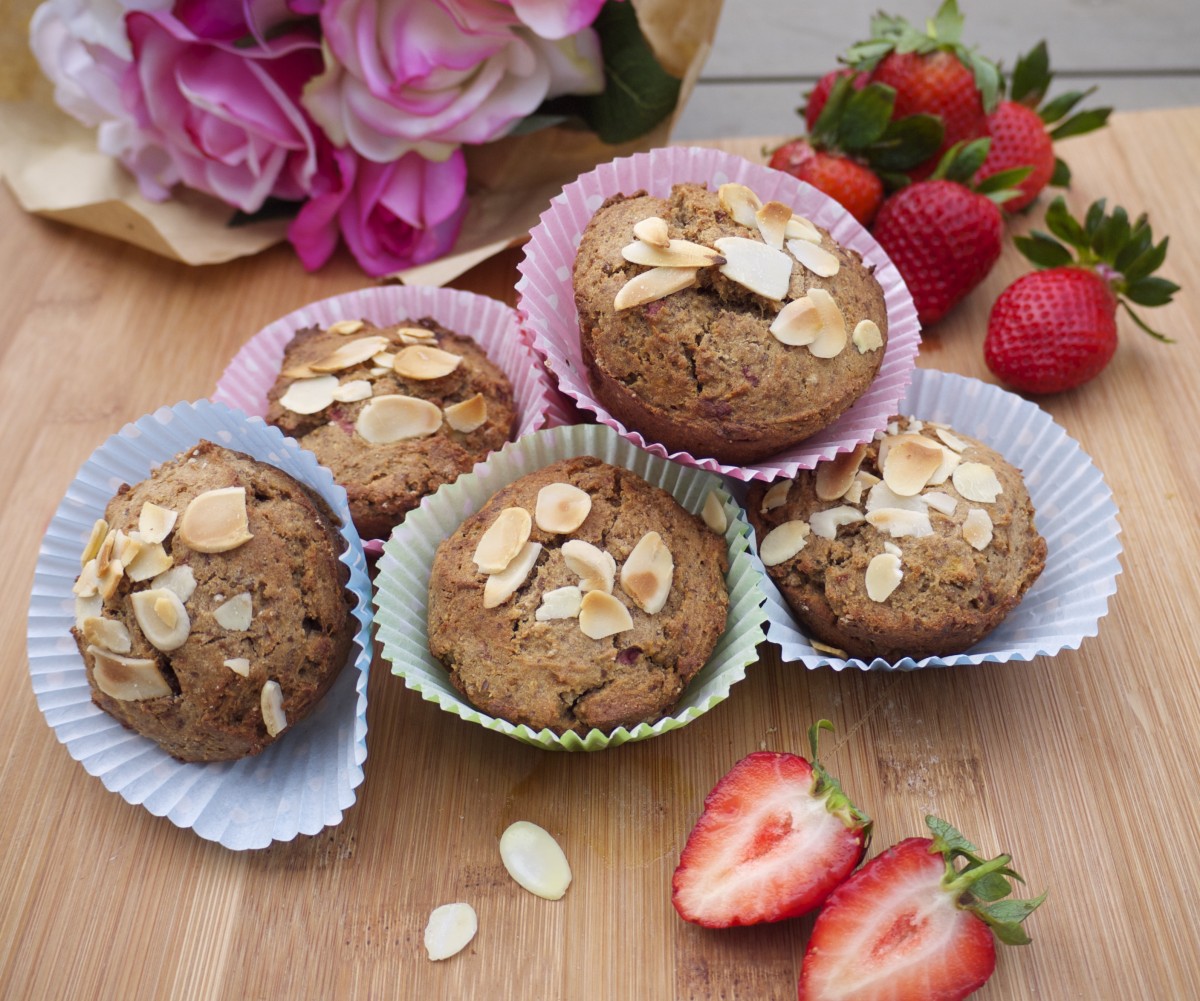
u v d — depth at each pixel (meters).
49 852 0.31
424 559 0.33
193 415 0.33
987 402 0.36
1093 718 0.32
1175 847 0.30
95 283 0.42
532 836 0.31
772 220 0.32
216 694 0.30
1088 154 0.44
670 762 0.32
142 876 0.31
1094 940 0.29
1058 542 0.34
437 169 0.41
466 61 0.39
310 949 0.30
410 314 0.39
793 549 0.32
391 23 0.39
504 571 0.31
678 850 0.31
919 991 0.28
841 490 0.32
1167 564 0.35
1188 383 0.38
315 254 0.42
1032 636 0.33
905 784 0.31
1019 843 0.31
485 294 0.41
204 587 0.30
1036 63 0.41
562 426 0.34
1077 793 0.31
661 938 0.29
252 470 0.32
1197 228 0.42
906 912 0.28
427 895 0.30
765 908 0.29
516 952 0.29
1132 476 0.36
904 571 0.31
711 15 0.40
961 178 0.38
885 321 0.33
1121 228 0.37
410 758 0.32
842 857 0.29
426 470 0.34
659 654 0.31
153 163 0.42
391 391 0.35
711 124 0.52
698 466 0.33
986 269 0.39
